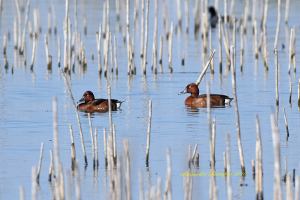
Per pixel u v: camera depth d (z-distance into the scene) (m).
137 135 24.70
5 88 32.88
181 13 54.31
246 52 42.28
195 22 49.88
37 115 27.70
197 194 18.97
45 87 33.12
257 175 18.38
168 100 30.56
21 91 32.25
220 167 21.23
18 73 36.50
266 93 31.56
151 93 32.00
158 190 15.88
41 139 24.31
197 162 21.45
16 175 20.69
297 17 53.38
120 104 29.00
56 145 18.14
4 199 18.98
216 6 51.41
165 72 36.94
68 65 36.31
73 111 28.45
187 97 29.75
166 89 32.88
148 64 38.94
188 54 41.81
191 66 38.41
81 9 56.41
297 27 49.56
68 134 24.91
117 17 51.41
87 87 33.25
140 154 22.50
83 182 19.94
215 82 34.38
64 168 21.19
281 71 36.69
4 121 26.78
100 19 52.56
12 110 28.58
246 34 47.09
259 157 18.36
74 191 19.25
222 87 33.16
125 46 43.72
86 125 26.16
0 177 20.58
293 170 19.89
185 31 50.34
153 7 56.31
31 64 37.28
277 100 28.16
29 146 23.48
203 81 34.72
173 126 25.95
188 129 25.50
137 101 30.39
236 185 19.81
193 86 30.33
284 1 60.12
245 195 19.08
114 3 59.31
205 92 32.16
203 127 25.77
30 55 41.22
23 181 20.22
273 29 49.22
